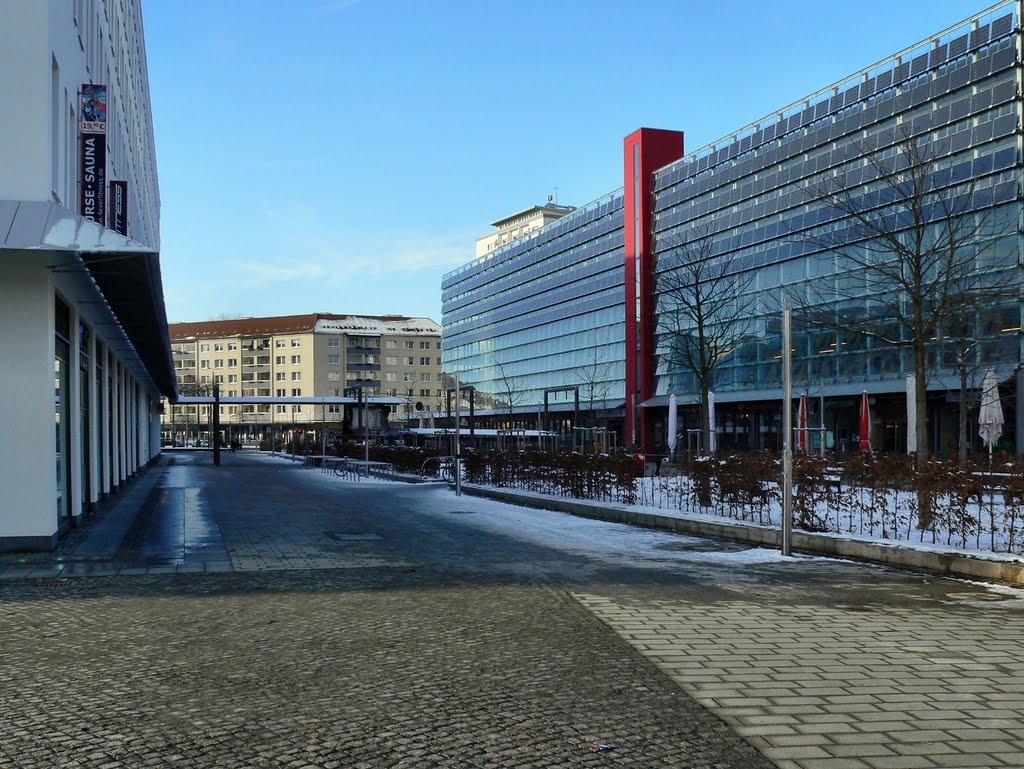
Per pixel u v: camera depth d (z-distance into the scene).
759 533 13.82
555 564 11.52
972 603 8.82
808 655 6.59
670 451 35.00
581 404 76.56
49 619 7.95
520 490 24.00
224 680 5.85
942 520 12.41
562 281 83.94
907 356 40.34
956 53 39.16
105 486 20.89
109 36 22.02
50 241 11.05
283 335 137.75
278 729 4.83
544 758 4.40
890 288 31.31
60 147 13.45
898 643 7.00
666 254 61.16
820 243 27.81
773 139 51.28
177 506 20.81
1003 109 36.50
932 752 4.52
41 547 12.52
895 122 42.16
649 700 5.41
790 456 12.70
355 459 44.72
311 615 8.09
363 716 5.06
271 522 17.03
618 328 72.38
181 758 4.39
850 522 14.17
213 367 142.62
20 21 12.30
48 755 4.44
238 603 8.72
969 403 30.84
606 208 75.00
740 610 8.37
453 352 115.00
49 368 12.57
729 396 52.41
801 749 4.55
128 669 6.15
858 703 5.37
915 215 18.86
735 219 53.91
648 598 8.99
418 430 59.22
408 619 7.89
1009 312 33.66
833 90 46.75
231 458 68.25
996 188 35.06
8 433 12.45
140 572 10.78
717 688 5.69
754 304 51.03
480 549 13.06
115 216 17.31
